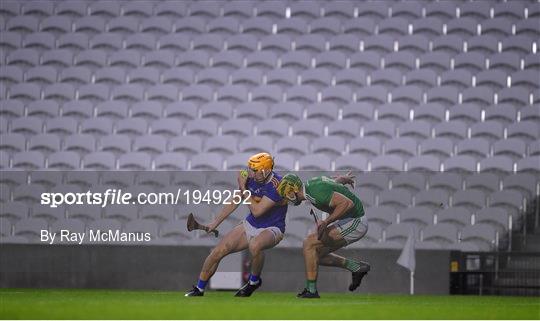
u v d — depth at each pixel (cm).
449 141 5938
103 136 6166
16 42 6856
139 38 6838
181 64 6656
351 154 5891
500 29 6644
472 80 6362
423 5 6856
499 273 4644
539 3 6756
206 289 4497
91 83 6575
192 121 6212
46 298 3619
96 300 3450
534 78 6316
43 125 6309
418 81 6375
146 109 6350
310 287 3881
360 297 4066
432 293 4591
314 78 6450
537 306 3338
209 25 6894
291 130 6119
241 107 6297
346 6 6931
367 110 6188
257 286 3944
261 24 6856
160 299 3603
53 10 7050
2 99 6519
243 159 5928
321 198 3859
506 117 6097
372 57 6525
